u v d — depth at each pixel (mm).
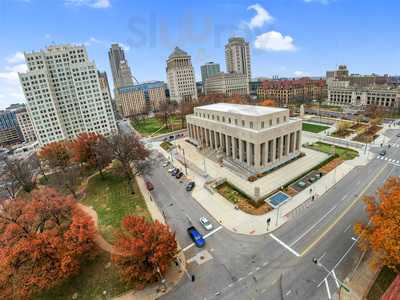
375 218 32406
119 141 74750
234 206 55156
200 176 73625
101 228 51250
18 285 32406
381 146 86062
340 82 197875
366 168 69062
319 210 50594
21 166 76750
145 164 73312
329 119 133750
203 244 43219
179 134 132125
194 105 157500
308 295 31953
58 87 117625
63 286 36906
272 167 73625
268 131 68125
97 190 71188
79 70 120125
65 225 44219
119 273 36812
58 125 117875
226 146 82562
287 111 76938
